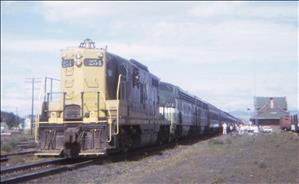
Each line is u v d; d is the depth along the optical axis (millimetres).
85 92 22438
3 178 17234
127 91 24266
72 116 22078
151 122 28906
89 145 21328
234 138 37781
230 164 16812
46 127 22125
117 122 21578
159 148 30516
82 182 15859
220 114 76812
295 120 44375
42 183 15828
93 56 22812
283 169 14641
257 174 13938
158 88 32156
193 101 48938
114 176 17047
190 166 17000
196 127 50500
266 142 27469
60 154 21547
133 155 24922
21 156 28062
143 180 14102
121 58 24625
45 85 22844
